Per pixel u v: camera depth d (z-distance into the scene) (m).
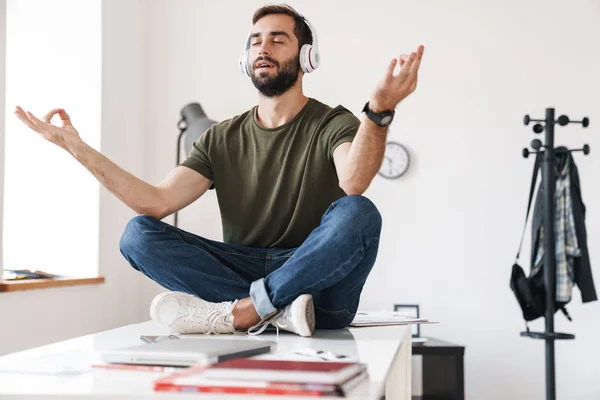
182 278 1.82
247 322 1.74
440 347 3.37
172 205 1.99
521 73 4.14
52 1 3.77
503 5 4.17
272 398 0.86
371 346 1.48
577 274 3.58
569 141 4.11
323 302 1.86
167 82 4.33
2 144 2.79
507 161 4.12
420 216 4.13
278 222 2.00
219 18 4.33
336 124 1.93
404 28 4.21
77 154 1.87
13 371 1.12
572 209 3.56
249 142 2.05
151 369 1.12
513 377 4.05
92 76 3.74
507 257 4.08
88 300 3.59
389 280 4.12
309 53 1.99
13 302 2.96
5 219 3.69
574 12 4.13
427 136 4.15
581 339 4.02
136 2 4.17
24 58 3.77
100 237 3.69
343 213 1.68
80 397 0.92
